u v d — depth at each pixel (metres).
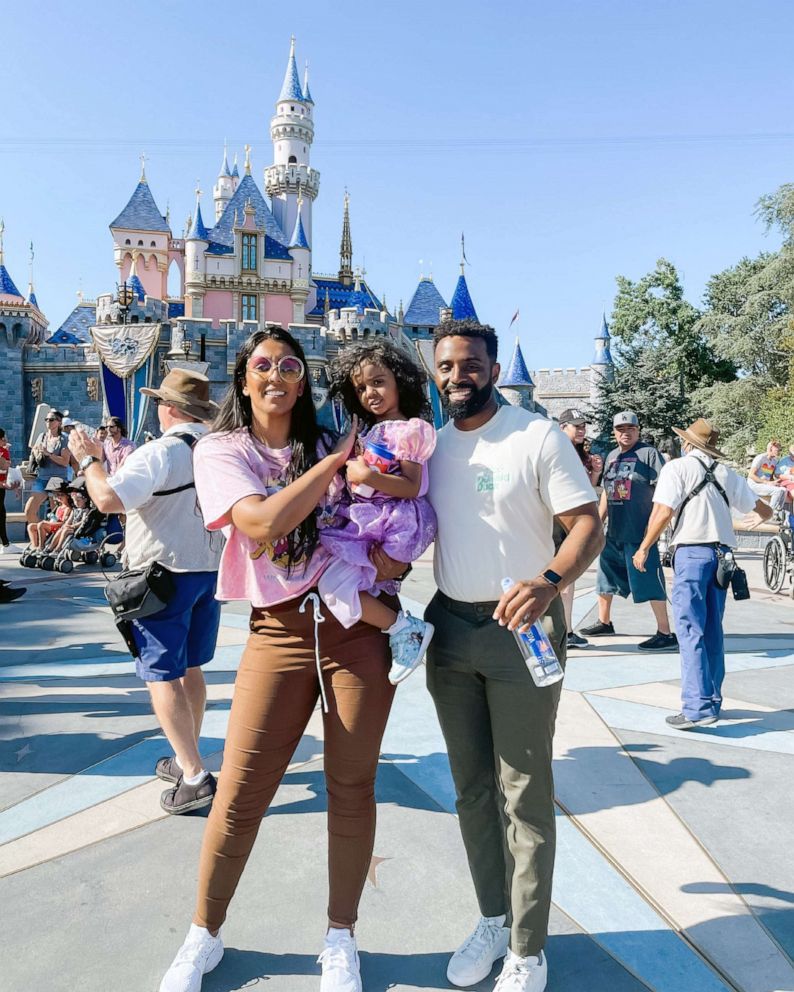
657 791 3.57
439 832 3.17
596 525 2.16
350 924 2.25
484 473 2.21
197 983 2.17
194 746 3.32
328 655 2.19
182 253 82.50
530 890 2.14
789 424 33.72
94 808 3.35
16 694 4.98
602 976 2.28
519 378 56.22
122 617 3.15
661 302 59.94
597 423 48.44
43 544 10.72
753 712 4.74
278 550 2.13
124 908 2.60
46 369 51.44
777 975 2.29
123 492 2.94
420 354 15.84
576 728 4.41
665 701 4.93
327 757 2.24
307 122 80.88
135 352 21.84
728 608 8.34
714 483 4.47
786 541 9.60
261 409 2.18
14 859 2.92
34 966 2.30
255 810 2.22
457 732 2.34
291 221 78.94
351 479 2.17
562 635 2.29
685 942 2.45
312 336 52.47
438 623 2.32
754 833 3.17
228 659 5.82
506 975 2.15
